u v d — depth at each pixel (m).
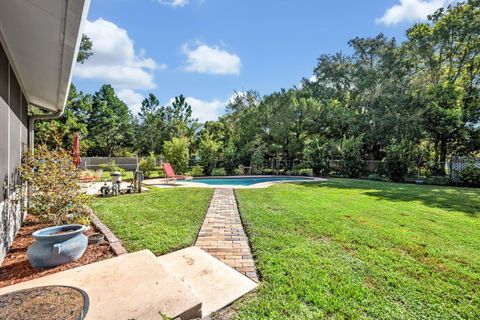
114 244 3.79
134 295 2.31
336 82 27.20
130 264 2.94
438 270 3.22
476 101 16.97
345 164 18.28
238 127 24.36
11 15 2.50
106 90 37.25
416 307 2.45
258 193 9.21
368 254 3.65
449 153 18.03
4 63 3.38
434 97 17.00
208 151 19.09
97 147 33.62
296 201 7.61
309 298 2.52
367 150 21.25
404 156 15.48
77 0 1.97
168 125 36.47
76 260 3.26
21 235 4.23
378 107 19.81
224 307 2.39
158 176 16.58
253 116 22.12
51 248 3.04
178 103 38.22
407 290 2.74
